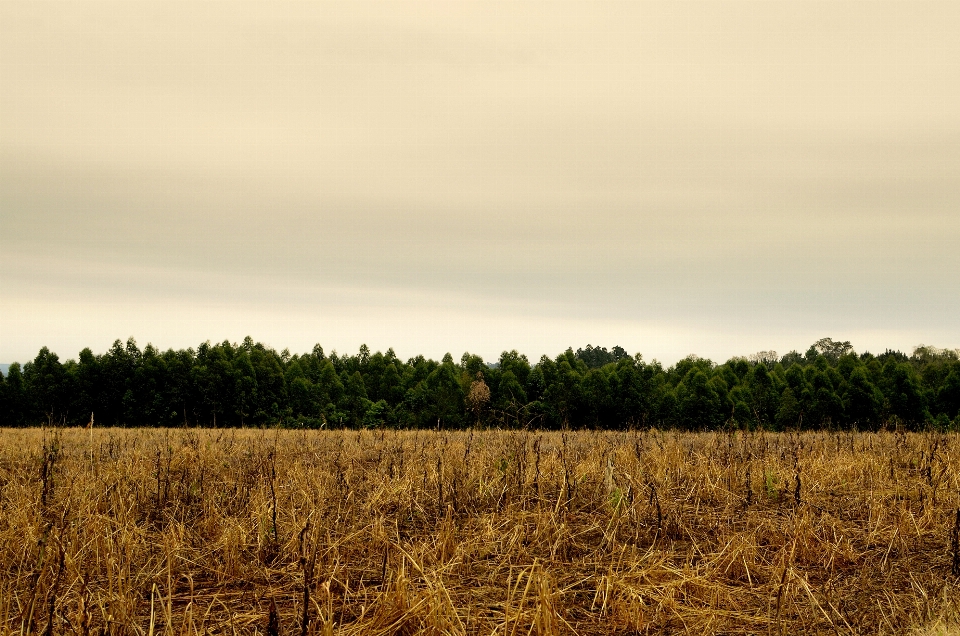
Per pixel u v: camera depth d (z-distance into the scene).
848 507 8.03
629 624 4.75
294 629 4.58
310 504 7.13
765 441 13.01
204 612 4.88
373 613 4.80
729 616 4.94
